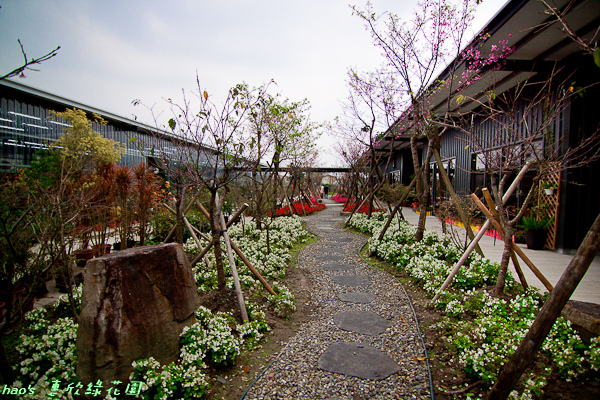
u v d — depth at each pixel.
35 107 8.34
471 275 4.10
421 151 18.28
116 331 2.22
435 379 2.53
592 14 4.86
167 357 2.49
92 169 5.84
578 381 2.25
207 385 2.31
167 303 2.57
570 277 1.58
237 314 3.47
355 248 7.90
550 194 6.93
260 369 2.72
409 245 6.25
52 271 3.59
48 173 5.66
